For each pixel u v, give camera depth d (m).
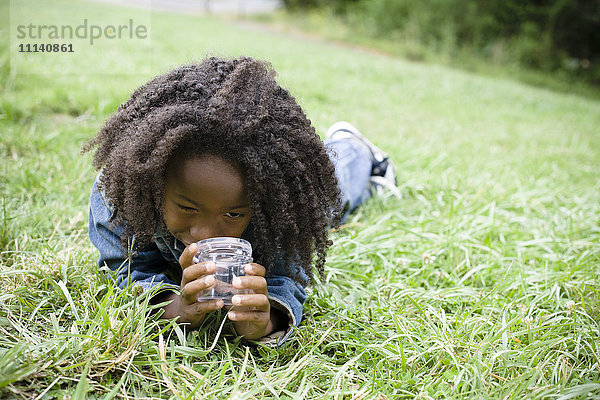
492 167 4.82
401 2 18.09
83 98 5.05
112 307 2.04
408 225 3.34
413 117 6.96
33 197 3.18
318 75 8.98
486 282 2.83
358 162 3.40
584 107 11.73
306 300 2.45
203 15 18.47
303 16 19.36
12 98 4.73
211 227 1.85
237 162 1.78
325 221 2.05
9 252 2.48
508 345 2.19
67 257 2.40
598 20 17.89
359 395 1.86
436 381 1.96
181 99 1.88
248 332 2.05
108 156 2.11
